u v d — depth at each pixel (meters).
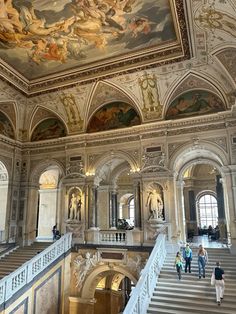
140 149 17.61
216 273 10.64
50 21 12.59
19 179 20.45
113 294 21.55
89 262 16.55
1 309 11.24
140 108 17.95
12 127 20.27
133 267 15.48
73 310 16.25
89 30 13.23
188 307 10.54
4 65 15.54
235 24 10.50
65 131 20.20
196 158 18.31
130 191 31.08
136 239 16.36
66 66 16.22
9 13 11.98
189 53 14.18
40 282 14.01
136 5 11.60
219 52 13.41
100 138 18.86
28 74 16.89
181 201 17.81
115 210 24.22
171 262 13.96
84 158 18.95
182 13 11.38
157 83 16.89
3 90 17.50
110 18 12.41
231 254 14.12
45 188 27.05
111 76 16.53
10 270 14.74
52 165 20.44
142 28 13.05
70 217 18.50
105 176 24.36
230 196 14.98
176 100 17.55
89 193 18.42
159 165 16.80
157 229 16.05
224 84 15.80
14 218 19.58
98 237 17.44
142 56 14.98
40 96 18.83
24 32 13.23
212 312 10.09
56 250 15.73
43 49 14.62
